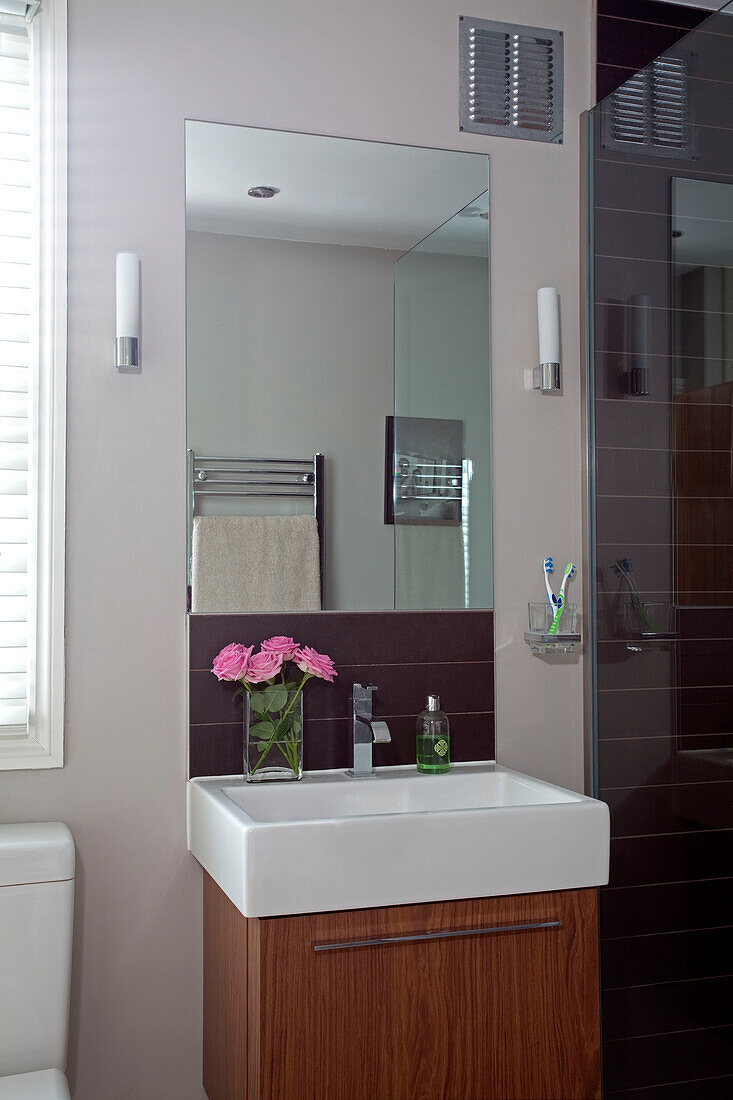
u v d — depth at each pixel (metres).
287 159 2.14
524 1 2.33
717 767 1.84
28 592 1.96
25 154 1.99
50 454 1.95
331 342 2.16
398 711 2.17
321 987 1.60
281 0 2.14
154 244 2.04
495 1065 1.69
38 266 1.96
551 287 2.30
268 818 1.94
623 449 2.16
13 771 1.92
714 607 1.84
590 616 2.28
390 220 2.21
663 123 2.02
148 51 2.04
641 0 2.42
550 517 2.32
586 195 2.32
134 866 1.99
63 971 1.75
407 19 2.24
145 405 2.03
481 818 1.68
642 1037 2.05
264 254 2.12
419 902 1.65
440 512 2.23
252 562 2.08
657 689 2.03
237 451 2.08
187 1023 2.01
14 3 1.82
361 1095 1.62
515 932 1.72
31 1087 1.63
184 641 2.04
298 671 2.11
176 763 2.02
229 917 1.78
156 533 2.03
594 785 2.26
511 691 2.27
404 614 2.19
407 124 2.23
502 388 2.29
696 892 1.91
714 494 1.85
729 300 1.81
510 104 2.32
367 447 2.18
